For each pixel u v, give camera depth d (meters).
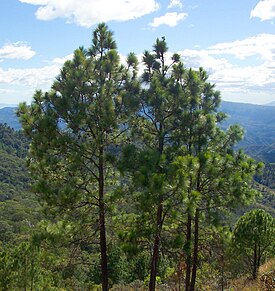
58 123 11.54
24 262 14.47
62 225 11.71
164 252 12.09
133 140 12.59
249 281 17.52
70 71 11.57
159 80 12.42
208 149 12.83
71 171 11.95
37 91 11.99
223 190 12.12
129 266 24.56
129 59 12.61
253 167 12.12
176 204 10.91
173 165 10.56
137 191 11.11
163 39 12.66
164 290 18.84
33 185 11.69
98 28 12.48
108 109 11.22
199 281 17.66
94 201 12.48
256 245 20.41
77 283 20.89
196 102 12.59
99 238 12.62
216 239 13.67
